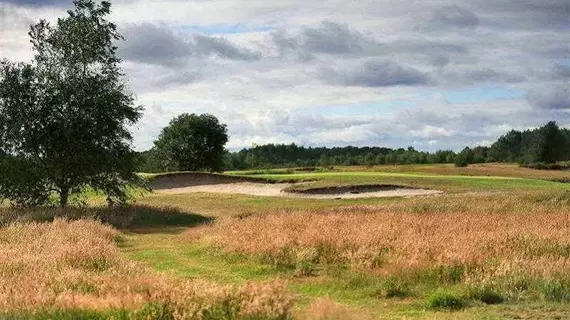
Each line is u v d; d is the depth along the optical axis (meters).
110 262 14.08
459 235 17.30
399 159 135.00
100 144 36.09
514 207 32.25
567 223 21.06
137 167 37.78
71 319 8.30
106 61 37.03
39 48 36.16
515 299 10.77
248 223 24.14
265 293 8.70
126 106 36.66
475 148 137.88
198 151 105.00
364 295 11.82
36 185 35.59
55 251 15.34
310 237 17.25
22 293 9.44
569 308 9.98
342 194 45.84
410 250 14.83
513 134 140.38
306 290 12.62
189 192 50.69
